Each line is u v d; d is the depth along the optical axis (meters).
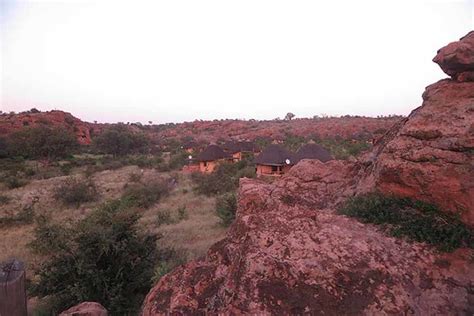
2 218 15.84
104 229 7.63
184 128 118.06
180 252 9.60
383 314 2.84
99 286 7.09
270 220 3.92
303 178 6.03
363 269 3.20
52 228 7.96
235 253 3.57
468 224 3.61
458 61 4.12
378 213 4.15
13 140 47.38
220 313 2.84
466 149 3.68
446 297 3.07
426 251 3.52
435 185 3.80
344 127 81.88
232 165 32.94
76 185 21.34
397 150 4.21
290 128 94.19
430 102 4.32
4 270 2.64
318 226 3.86
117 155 56.34
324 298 2.88
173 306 3.19
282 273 3.04
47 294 7.21
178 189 24.19
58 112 88.44
